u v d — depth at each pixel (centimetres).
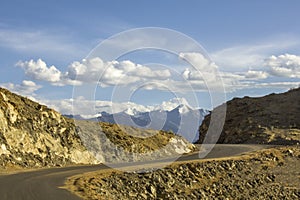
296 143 7250
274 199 4241
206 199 3603
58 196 1991
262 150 5978
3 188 2153
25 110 4131
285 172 5100
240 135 8406
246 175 4606
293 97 10162
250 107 9825
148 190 3162
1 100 3850
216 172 4312
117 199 2575
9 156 3472
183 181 3700
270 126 8488
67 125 4481
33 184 2334
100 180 2784
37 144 3875
